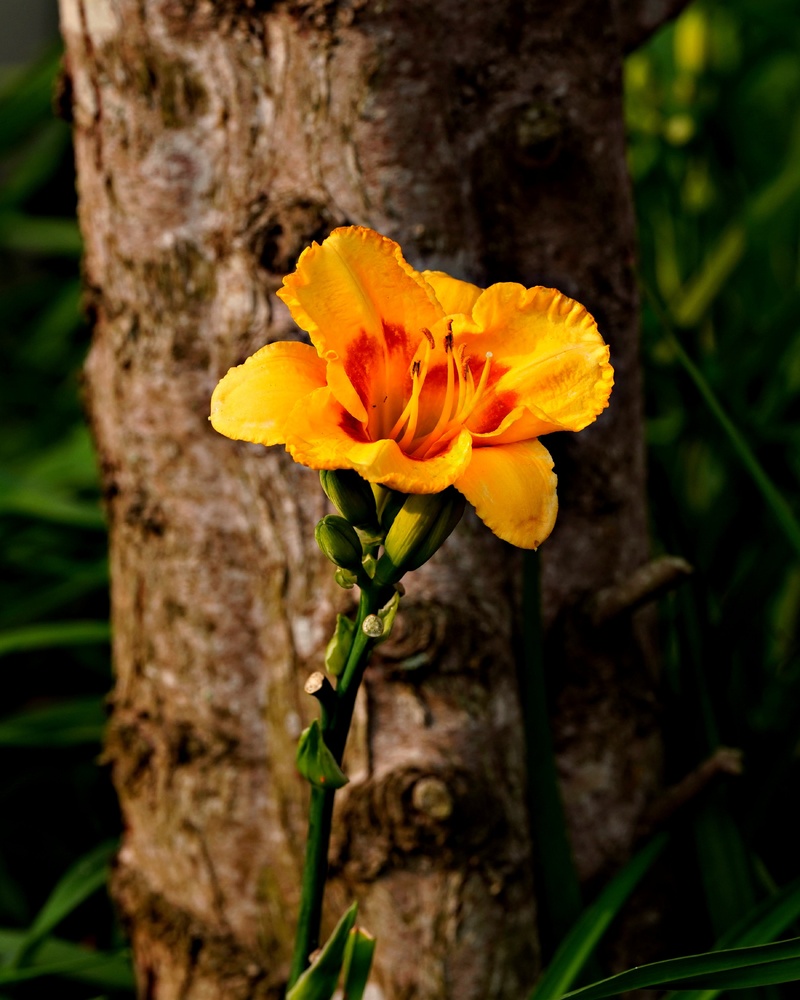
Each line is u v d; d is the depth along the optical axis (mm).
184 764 1535
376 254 1332
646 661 1557
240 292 1476
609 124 1509
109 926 1862
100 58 1492
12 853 2010
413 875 1476
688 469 1943
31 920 1876
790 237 2500
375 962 1487
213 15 1464
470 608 1474
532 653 1454
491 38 1474
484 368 1334
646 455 1569
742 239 2064
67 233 3041
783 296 2445
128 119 1490
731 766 1506
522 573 1457
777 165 2773
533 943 1503
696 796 1521
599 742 1531
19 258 3840
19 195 2982
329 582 1479
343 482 1322
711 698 1573
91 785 2043
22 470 2555
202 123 1478
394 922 1479
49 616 2277
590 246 1504
